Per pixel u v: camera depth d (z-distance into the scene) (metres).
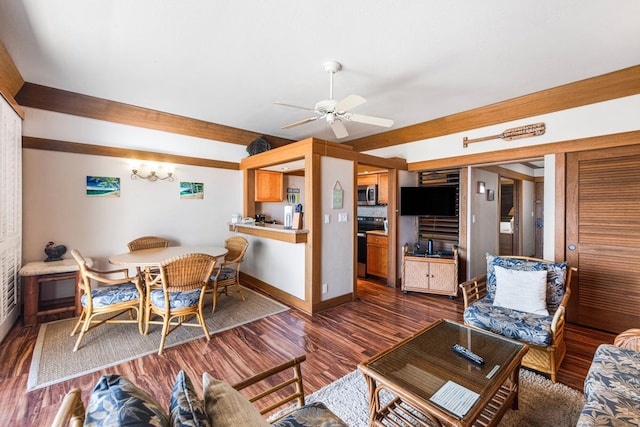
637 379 1.43
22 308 3.21
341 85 3.17
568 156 3.20
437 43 2.37
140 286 2.82
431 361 1.65
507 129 3.67
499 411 1.59
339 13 2.02
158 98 3.55
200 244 4.62
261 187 5.17
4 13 2.02
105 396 0.81
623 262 2.87
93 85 3.19
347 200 3.89
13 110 2.88
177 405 0.86
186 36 2.30
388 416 1.73
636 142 2.76
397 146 4.95
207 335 2.74
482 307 2.54
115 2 1.93
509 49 2.44
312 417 1.26
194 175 4.56
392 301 3.92
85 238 3.64
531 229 6.69
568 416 1.75
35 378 2.10
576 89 3.05
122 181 3.90
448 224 4.58
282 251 3.93
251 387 2.04
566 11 1.97
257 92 3.37
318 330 2.98
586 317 3.08
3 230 2.65
